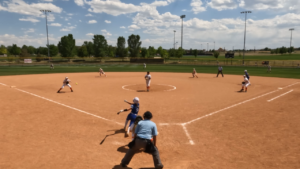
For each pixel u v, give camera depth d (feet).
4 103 42.52
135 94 56.24
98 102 46.16
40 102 44.39
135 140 18.19
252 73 125.08
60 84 74.54
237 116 35.58
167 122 32.65
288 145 23.73
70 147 23.21
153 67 191.83
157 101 47.50
